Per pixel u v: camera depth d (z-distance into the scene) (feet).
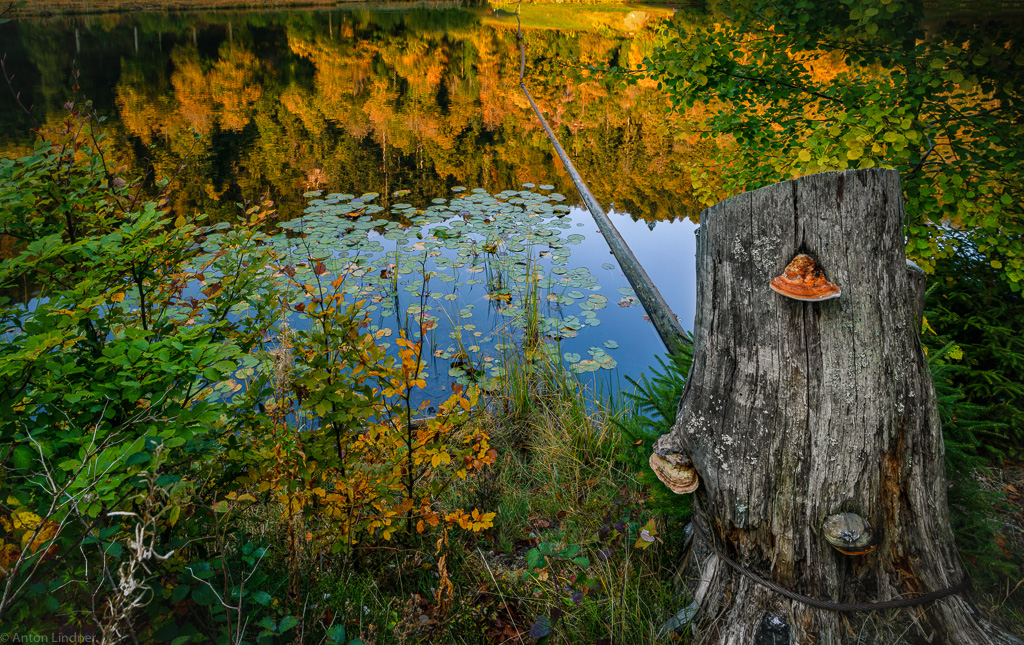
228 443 7.38
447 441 9.53
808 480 6.27
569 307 18.66
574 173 28.66
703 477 6.86
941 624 6.42
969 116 11.75
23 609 5.32
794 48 13.70
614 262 22.43
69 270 7.23
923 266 11.24
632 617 7.25
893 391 6.11
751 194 6.18
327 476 7.85
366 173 34.22
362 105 51.80
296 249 21.74
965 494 7.64
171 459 6.92
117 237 6.72
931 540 6.41
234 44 79.41
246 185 31.01
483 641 7.16
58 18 95.86
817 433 6.17
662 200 30.04
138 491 5.97
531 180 33.30
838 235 5.97
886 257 6.02
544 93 55.21
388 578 8.10
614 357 16.11
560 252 22.63
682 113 15.55
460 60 69.72
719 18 14.57
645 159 36.42
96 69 61.46
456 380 14.67
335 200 28.40
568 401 13.26
